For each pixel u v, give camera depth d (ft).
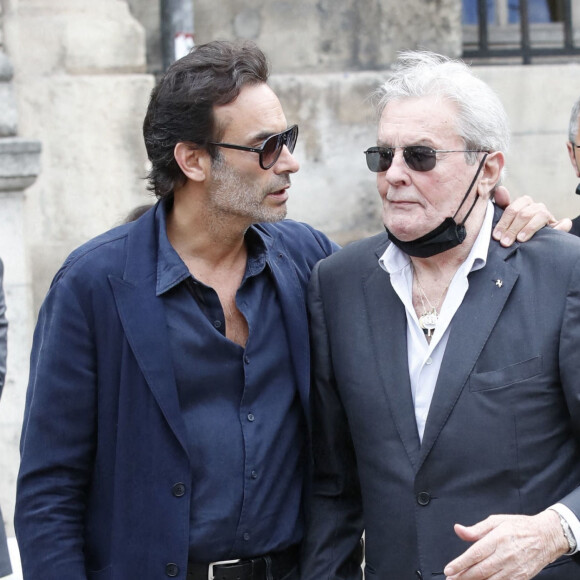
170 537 9.98
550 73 24.20
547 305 9.63
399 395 9.98
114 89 21.21
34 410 10.17
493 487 9.57
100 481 10.30
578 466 9.68
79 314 10.12
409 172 9.71
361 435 10.24
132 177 21.52
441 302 10.09
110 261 10.27
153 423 10.07
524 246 10.00
